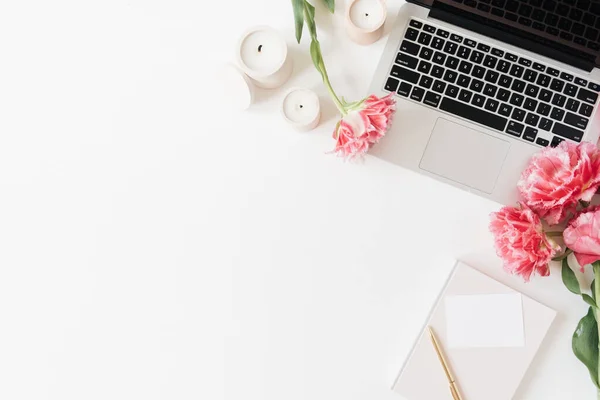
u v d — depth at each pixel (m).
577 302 0.77
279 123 0.81
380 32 0.78
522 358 0.76
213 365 0.83
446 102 0.77
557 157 0.69
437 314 0.77
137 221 0.85
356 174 0.80
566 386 0.77
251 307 0.82
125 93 0.85
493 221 0.70
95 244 0.85
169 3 0.84
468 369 0.77
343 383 0.81
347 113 0.72
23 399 0.86
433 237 0.79
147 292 0.84
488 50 0.76
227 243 0.83
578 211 0.73
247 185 0.82
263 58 0.78
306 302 0.81
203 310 0.83
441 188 0.79
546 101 0.76
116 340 0.85
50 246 0.86
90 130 0.85
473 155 0.77
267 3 0.82
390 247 0.80
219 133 0.83
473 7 0.74
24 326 0.86
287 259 0.82
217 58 0.83
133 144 0.85
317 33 0.81
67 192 0.86
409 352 0.79
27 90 0.86
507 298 0.76
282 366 0.82
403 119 0.78
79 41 0.85
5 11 0.86
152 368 0.84
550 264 0.77
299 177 0.81
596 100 0.75
